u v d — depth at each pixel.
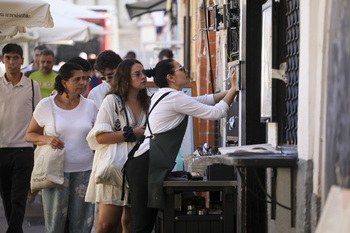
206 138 14.51
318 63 6.81
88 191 9.51
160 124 8.63
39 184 9.98
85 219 10.27
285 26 8.21
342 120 5.01
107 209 9.34
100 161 9.20
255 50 9.28
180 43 24.42
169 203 8.58
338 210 4.79
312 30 6.89
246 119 9.25
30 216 15.11
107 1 66.88
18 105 11.91
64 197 10.14
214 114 8.64
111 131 9.21
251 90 9.27
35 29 21.33
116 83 9.42
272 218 8.20
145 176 8.68
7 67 11.91
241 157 7.22
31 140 10.19
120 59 11.07
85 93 15.25
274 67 8.20
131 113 9.38
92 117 10.43
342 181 4.87
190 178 8.92
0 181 12.09
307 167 6.92
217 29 11.12
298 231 7.14
